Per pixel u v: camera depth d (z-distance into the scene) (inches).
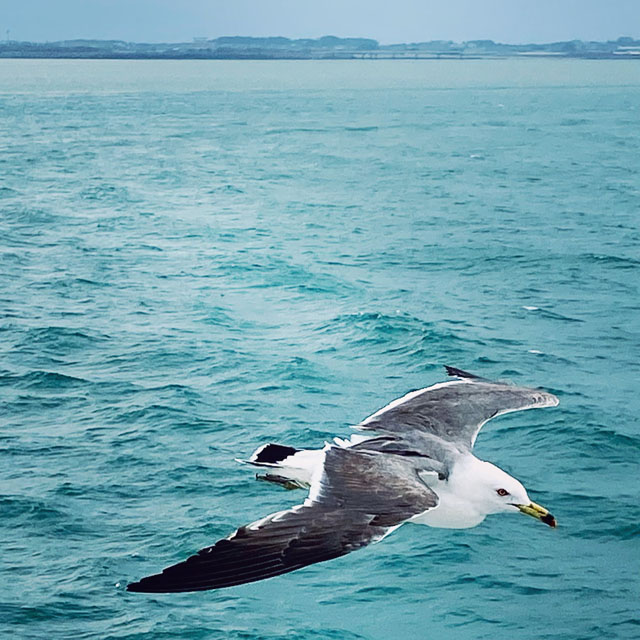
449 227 1881.2
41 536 716.7
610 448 850.8
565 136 3922.2
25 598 646.5
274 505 756.0
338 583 657.0
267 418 920.3
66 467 818.8
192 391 977.5
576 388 997.8
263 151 3245.6
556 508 752.3
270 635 605.6
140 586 220.1
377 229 1851.6
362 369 1050.7
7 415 925.8
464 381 335.6
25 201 2148.1
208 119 4628.4
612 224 1948.8
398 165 2898.6
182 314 1242.0
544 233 1834.4
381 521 241.6
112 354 1088.8
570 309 1296.8
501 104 6072.8
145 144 3435.0
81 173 2647.6
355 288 1374.3
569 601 638.5
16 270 1470.2
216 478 798.5
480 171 2790.4
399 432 302.4
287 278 1427.2
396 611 630.5
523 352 1111.6
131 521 736.3
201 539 709.3
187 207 2095.2
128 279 1418.6
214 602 640.4
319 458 261.1
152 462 826.2
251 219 1946.4
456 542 696.4
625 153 3297.2
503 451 852.6
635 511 743.1
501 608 634.2
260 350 1101.1
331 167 2834.6
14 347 1106.1
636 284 1438.2
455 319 1221.1
